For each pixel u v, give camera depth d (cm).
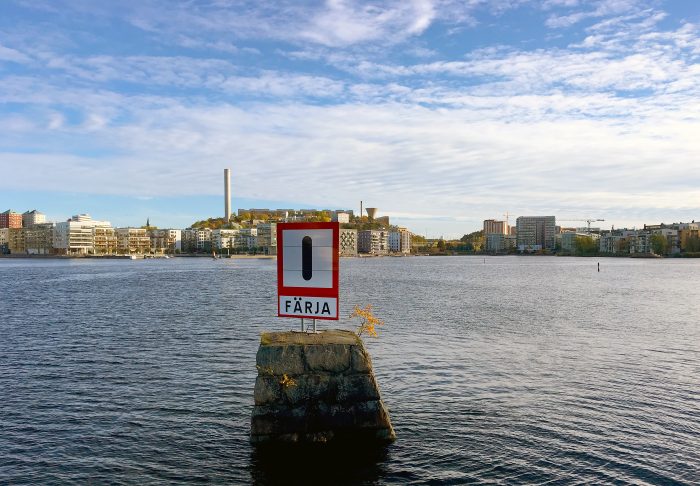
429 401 2309
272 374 1739
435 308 5994
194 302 6750
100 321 4903
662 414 2150
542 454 1758
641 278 12725
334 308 1858
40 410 2238
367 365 1778
